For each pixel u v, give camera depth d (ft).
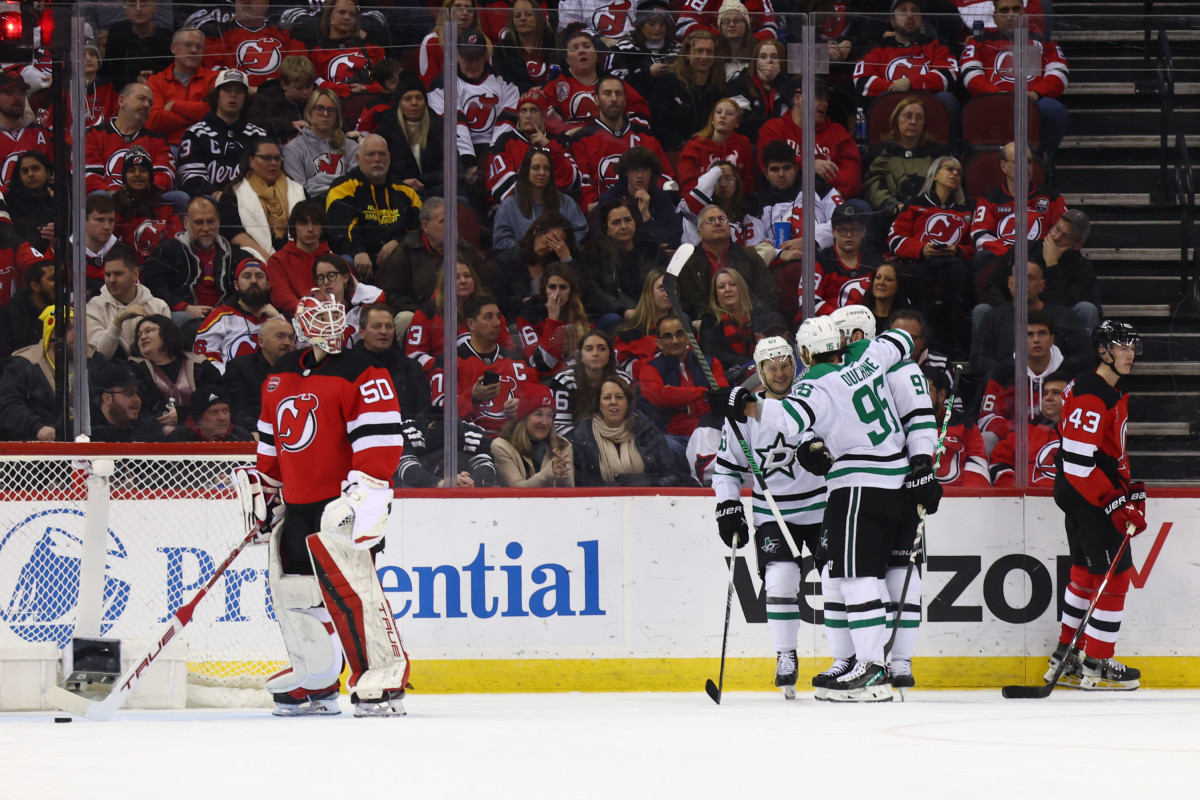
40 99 79.66
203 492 65.36
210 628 65.00
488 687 71.92
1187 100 86.38
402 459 76.48
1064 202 81.30
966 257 79.61
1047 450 78.84
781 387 66.28
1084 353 79.61
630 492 73.15
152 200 77.46
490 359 77.36
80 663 59.36
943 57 80.02
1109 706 59.16
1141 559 74.95
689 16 79.20
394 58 78.28
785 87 79.56
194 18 77.56
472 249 78.02
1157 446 82.84
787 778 30.91
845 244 79.92
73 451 63.16
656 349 78.43
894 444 62.23
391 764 33.55
